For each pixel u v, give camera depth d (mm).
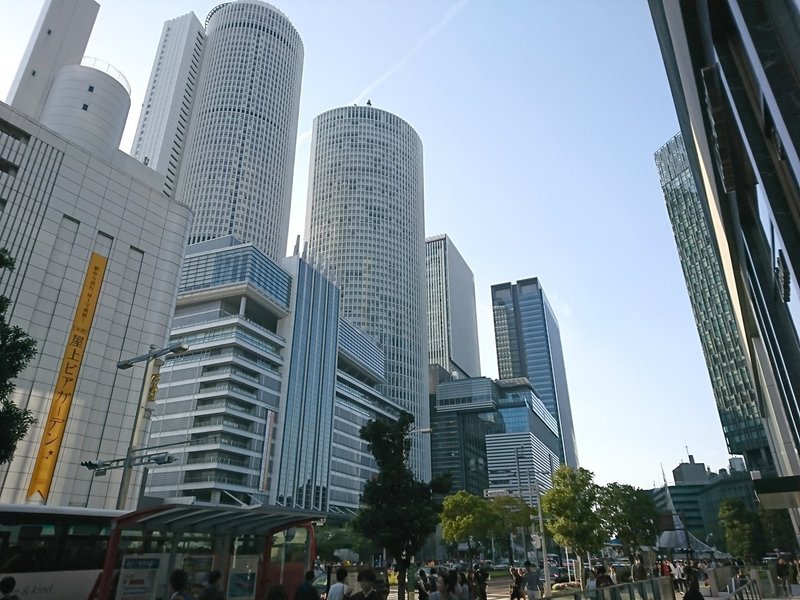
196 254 107125
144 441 46031
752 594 22375
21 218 41812
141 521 13273
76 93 58469
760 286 12859
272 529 18125
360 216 198000
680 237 140625
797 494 12484
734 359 120125
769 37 6141
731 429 119875
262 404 92875
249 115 168250
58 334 42156
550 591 32688
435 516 21094
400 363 178375
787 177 7504
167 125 156500
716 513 131000
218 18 186250
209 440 82125
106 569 12422
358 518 21000
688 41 11047
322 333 117312
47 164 44656
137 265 49906
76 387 42281
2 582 10625
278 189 168625
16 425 13672
